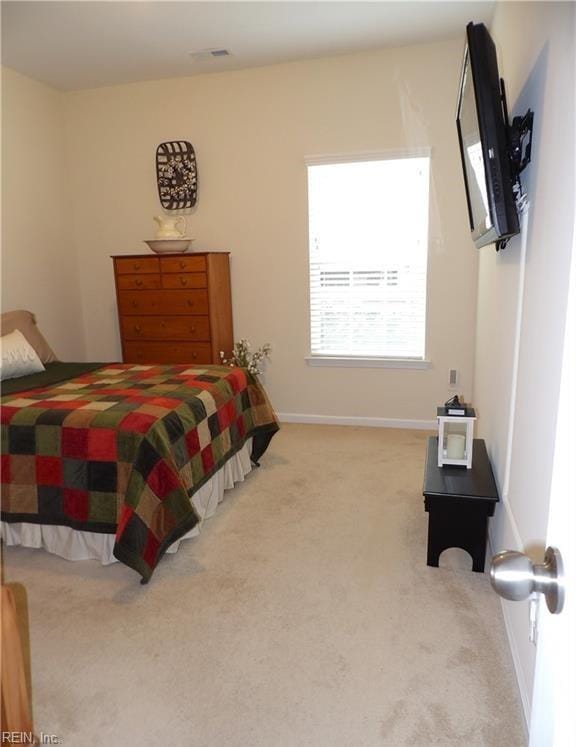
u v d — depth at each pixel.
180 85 4.02
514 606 1.75
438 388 3.99
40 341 3.52
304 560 2.35
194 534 2.48
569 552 0.58
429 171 3.67
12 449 2.29
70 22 3.05
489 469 2.38
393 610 2.01
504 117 1.83
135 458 2.15
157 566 2.32
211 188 4.12
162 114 4.10
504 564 0.65
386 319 4.00
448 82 3.53
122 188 4.33
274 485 3.13
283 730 1.52
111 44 3.37
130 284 3.96
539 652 0.71
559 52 1.39
